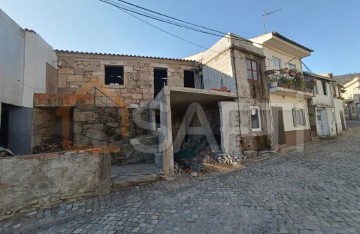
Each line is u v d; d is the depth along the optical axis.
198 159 9.32
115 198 5.36
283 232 3.50
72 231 3.92
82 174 5.29
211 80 12.46
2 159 4.48
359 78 31.09
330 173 6.88
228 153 9.59
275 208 4.42
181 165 8.48
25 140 8.38
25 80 8.59
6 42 7.69
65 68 11.13
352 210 4.13
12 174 4.53
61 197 4.98
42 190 4.79
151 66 12.77
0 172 4.42
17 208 4.50
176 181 6.77
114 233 3.77
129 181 6.27
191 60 13.89
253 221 3.92
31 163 4.73
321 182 5.99
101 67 11.70
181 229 3.78
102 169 5.59
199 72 13.87
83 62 11.45
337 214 4.00
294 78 13.55
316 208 4.31
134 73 12.29
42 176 4.82
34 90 9.01
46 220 4.36
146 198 5.35
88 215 4.55
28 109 8.64
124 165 8.32
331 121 18.45
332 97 19.47
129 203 5.06
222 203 4.84
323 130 17.88
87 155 5.40
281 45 13.65
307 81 15.28
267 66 13.06
